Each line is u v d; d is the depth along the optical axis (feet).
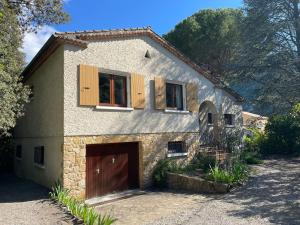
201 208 33.22
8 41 39.47
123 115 44.24
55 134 39.88
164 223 28.96
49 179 41.06
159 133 49.34
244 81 80.53
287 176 45.27
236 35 89.56
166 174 47.21
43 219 28.66
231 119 68.08
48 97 42.70
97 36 41.27
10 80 36.81
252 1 75.87
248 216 29.35
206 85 60.13
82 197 38.50
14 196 37.76
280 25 72.69
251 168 51.08
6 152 60.80
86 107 39.91
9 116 36.68
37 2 46.14
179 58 54.19
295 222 27.04
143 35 48.26
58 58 39.91
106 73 43.32
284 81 69.62
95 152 41.73
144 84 47.60
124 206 36.58
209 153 54.65
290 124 66.49
